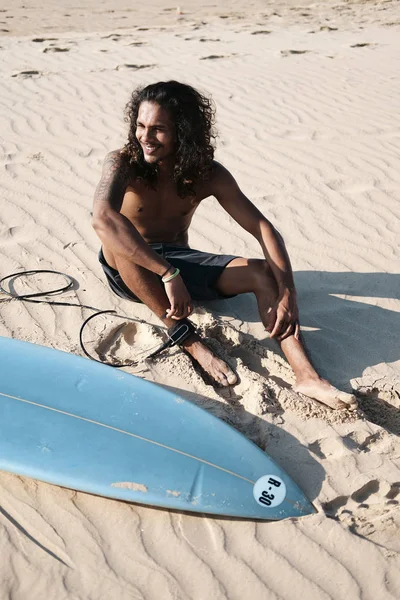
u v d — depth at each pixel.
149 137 3.08
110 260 3.49
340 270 4.16
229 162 5.72
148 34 11.25
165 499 2.46
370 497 2.62
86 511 2.50
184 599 2.19
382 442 2.84
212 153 3.25
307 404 2.99
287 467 2.70
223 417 2.92
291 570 2.29
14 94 7.46
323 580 2.26
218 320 3.53
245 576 2.27
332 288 3.99
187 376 3.17
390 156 5.81
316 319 3.71
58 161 5.62
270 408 2.98
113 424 2.67
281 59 9.34
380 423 3.14
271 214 4.84
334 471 2.68
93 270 4.04
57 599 2.18
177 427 2.68
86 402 2.76
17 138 6.10
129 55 9.52
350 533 2.42
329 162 5.70
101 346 3.41
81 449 2.58
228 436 2.68
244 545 2.38
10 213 4.71
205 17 13.12
